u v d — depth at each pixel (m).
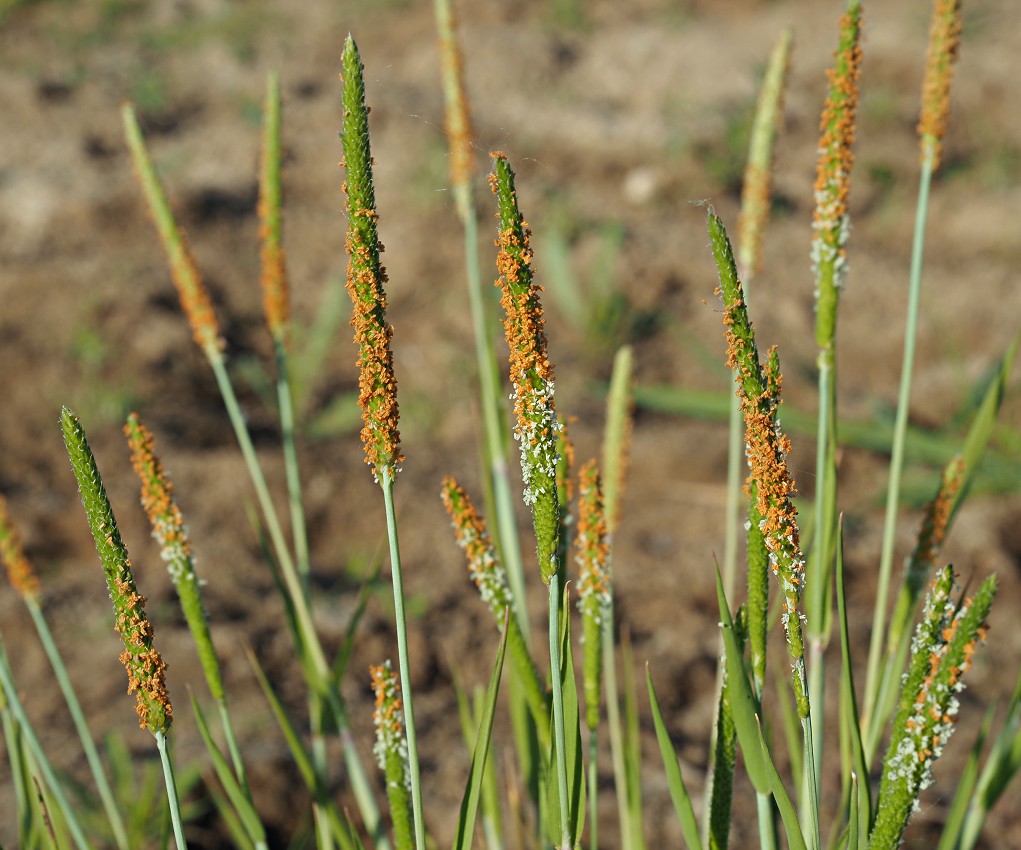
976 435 1.89
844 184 1.69
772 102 2.14
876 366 5.79
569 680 1.29
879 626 1.88
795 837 1.25
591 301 6.01
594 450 5.12
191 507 4.75
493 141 7.02
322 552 4.69
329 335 5.74
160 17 9.20
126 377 5.49
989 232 6.53
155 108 7.64
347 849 1.84
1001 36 8.09
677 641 4.20
